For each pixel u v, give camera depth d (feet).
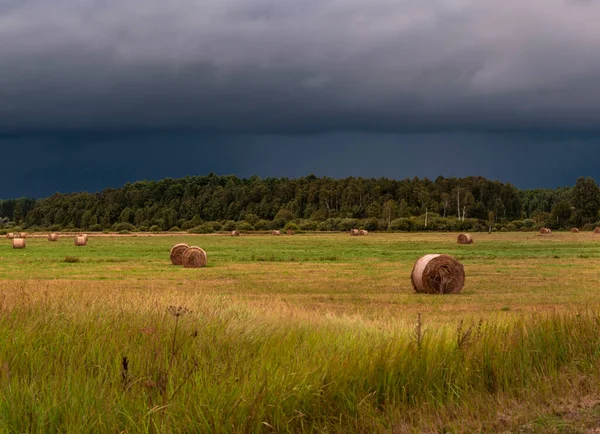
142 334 25.26
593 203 467.52
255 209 579.48
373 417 18.70
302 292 84.12
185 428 17.16
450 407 20.01
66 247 221.46
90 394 18.38
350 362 21.83
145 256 169.37
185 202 601.62
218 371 20.59
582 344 25.75
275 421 17.92
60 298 35.04
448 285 83.51
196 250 130.82
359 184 584.40
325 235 350.43
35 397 18.22
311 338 27.50
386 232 390.01
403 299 75.66
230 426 17.26
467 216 563.07
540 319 29.71
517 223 443.32
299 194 586.45
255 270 121.70
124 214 590.55
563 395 20.97
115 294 41.81
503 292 83.82
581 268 121.70
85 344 23.77
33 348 23.03
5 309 29.04
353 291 85.61
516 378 22.30
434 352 23.71
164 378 19.06
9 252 188.24
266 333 28.40
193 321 29.14
